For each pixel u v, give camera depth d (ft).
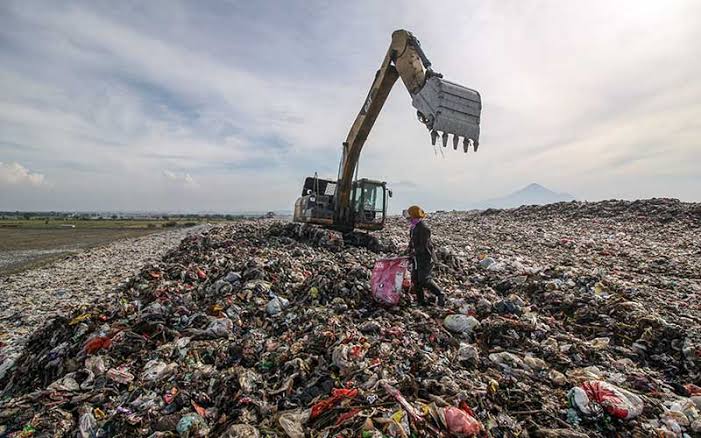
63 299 38.63
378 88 35.27
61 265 63.26
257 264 28.27
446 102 24.11
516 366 15.84
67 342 18.56
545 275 27.68
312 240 45.60
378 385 13.34
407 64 29.50
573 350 17.07
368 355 15.75
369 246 44.93
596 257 43.80
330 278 25.34
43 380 16.58
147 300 23.40
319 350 16.52
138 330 19.35
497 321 19.35
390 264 22.48
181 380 15.02
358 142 42.04
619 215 80.07
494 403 12.98
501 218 96.68
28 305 36.63
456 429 11.07
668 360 16.52
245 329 20.25
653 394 13.78
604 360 16.30
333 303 22.68
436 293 22.24
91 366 16.21
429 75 26.32
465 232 69.10
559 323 20.66
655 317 18.88
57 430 12.53
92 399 14.07
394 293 21.95
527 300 24.45
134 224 258.78
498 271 31.91
